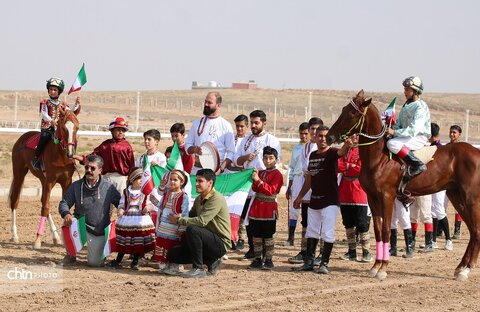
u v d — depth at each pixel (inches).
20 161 603.8
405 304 414.3
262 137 560.4
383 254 496.4
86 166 489.1
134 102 6761.8
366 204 553.3
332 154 494.9
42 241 609.6
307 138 599.8
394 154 496.7
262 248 512.7
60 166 572.7
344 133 489.4
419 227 798.5
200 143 550.6
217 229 470.6
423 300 426.3
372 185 495.8
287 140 1659.7
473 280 497.0
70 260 500.7
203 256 471.8
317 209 500.7
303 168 582.2
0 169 1363.2
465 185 501.4
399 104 6471.5
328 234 495.2
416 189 504.4
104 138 2472.9
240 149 564.7
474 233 500.7
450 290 459.2
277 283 459.5
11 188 608.7
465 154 504.1
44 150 577.9
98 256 490.9
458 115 6373.0
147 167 490.3
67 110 561.0
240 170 558.3
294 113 5999.0
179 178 474.0
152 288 427.8
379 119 494.9
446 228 642.8
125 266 500.7
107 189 494.3
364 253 557.6
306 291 438.9
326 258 499.8
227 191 509.7
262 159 547.2
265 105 6619.1
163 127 3102.9
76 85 576.7
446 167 506.0
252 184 506.3
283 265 534.0
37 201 907.4
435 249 647.1
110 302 389.4
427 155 500.7
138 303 389.1
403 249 635.5
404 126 507.5
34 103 5841.5
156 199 488.7
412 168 495.8
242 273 490.6
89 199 491.2
